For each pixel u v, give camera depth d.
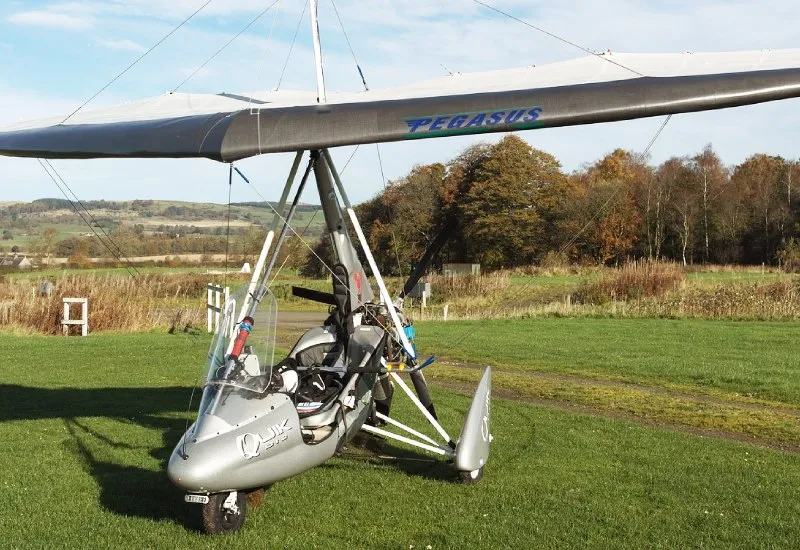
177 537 5.96
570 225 55.22
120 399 11.89
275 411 6.11
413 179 36.12
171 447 8.87
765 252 59.47
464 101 5.47
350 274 7.66
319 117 5.40
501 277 36.19
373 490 7.26
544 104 5.17
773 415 11.14
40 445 8.94
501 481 7.56
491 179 51.12
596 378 14.51
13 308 22.31
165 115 6.58
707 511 6.66
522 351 17.81
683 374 14.59
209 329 22.42
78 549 5.73
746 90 4.88
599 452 8.74
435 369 15.46
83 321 21.38
